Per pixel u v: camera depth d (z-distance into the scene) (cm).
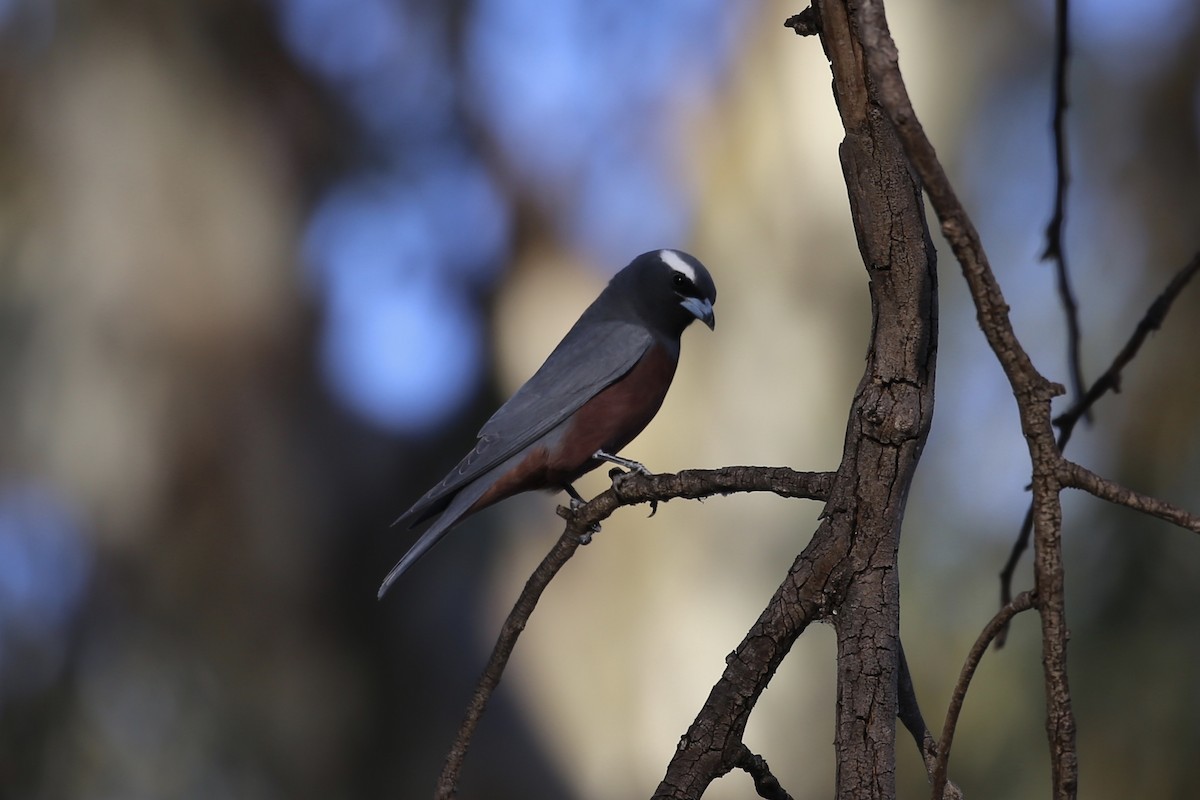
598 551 1438
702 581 1396
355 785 1559
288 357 1541
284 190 1553
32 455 1432
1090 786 969
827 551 405
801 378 1327
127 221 1459
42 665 1445
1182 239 1102
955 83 1320
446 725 1553
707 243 1386
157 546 1471
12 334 1433
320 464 1559
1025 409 361
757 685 409
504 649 516
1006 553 1161
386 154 1628
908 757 1119
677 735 1400
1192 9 1148
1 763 1419
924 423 407
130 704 1471
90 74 1480
